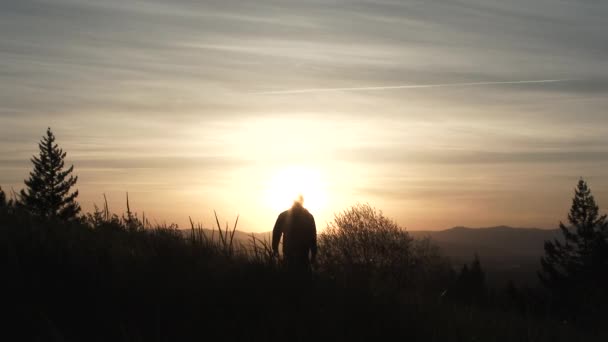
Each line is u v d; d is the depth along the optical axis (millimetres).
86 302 5633
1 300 5496
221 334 5434
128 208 8141
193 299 5871
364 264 7480
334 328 5703
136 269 6375
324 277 7086
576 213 71625
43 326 5230
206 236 7559
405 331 5953
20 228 7348
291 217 10375
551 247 70688
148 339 5258
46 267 6172
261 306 5941
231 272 6598
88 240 7211
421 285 7988
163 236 7418
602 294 10000
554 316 8953
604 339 8406
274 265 6906
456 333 6340
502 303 8703
